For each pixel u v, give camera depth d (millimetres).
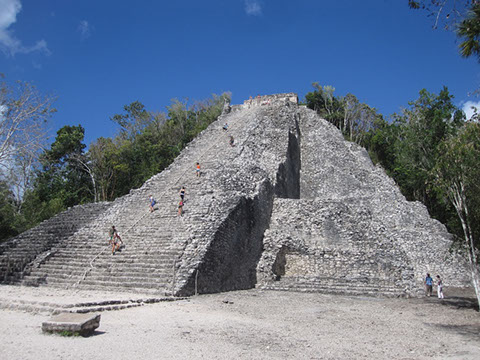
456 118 27844
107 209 20250
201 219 15516
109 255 14750
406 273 16562
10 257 16594
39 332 6234
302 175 31391
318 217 20016
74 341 5754
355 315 10500
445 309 12188
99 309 8359
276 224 20297
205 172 20922
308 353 6051
